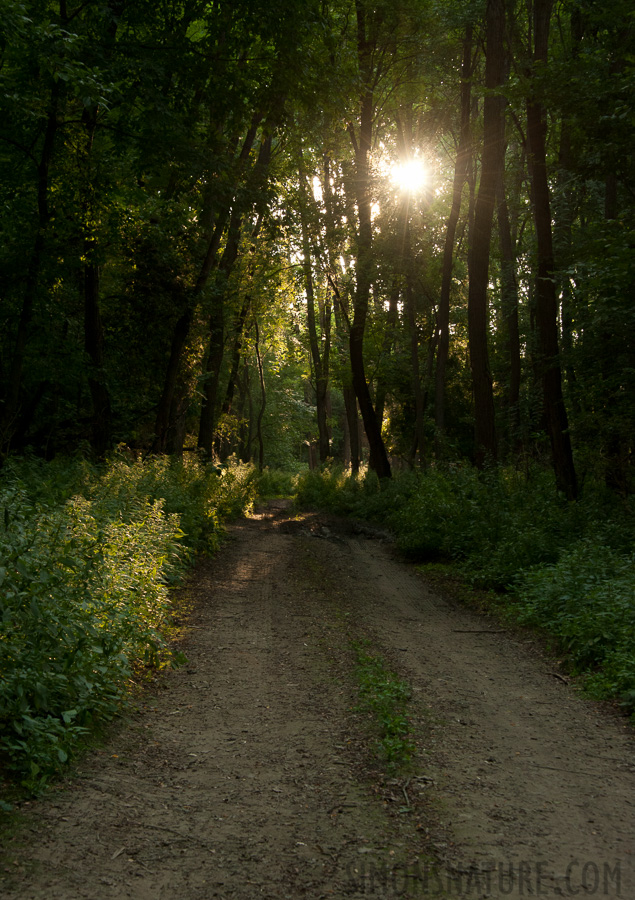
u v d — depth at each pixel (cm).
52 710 532
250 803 455
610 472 1791
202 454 2611
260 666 777
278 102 1923
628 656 721
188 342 2480
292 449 7425
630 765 527
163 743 557
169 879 364
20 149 1709
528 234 3388
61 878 358
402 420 4362
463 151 2628
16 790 442
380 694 651
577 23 2241
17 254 1652
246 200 1886
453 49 2642
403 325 3775
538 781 495
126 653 672
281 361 5691
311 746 553
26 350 1938
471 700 676
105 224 1819
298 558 1593
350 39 2641
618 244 1266
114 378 2220
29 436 2442
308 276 3259
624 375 1627
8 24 1097
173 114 1616
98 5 1540
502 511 1539
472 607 1149
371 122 2714
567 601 948
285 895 352
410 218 2892
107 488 1252
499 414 2847
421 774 501
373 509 2416
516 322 2669
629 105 1312
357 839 409
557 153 2439
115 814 431
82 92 1230
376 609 1103
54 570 599
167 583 1136
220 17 1769
